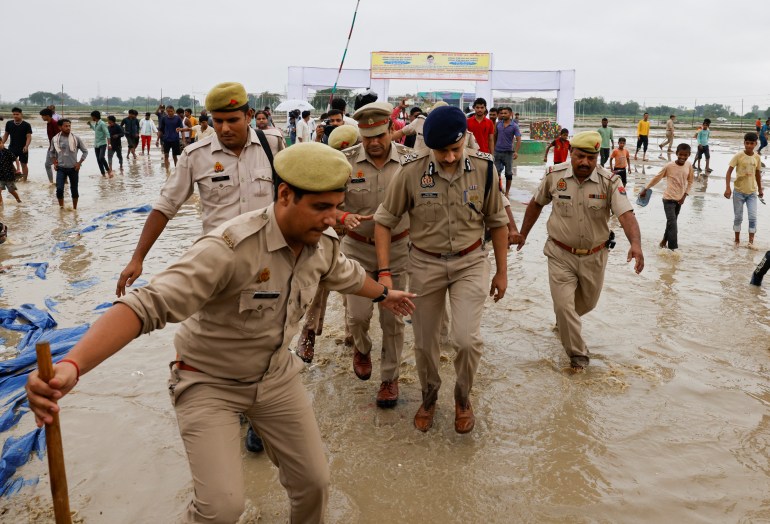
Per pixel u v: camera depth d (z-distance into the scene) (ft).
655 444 13.41
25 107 361.30
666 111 370.12
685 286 24.72
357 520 11.04
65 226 34.73
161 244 30.17
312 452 9.33
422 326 13.79
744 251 30.89
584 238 16.99
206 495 8.23
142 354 17.75
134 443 13.28
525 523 10.96
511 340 19.16
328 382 16.44
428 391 14.06
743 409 14.92
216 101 13.08
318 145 8.24
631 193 50.98
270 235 8.28
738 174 31.94
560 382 16.33
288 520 10.93
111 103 512.63
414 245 13.85
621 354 18.08
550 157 90.07
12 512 11.10
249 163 13.74
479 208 13.34
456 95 133.90
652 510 11.28
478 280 13.43
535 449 13.25
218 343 8.67
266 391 9.05
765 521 10.99
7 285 23.71
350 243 15.98
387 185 15.52
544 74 94.79
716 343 18.86
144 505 11.34
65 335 18.63
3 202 42.80
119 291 13.24
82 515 11.03
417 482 12.12
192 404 8.71
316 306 16.85
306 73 96.78
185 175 13.84
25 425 14.11
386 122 15.10
